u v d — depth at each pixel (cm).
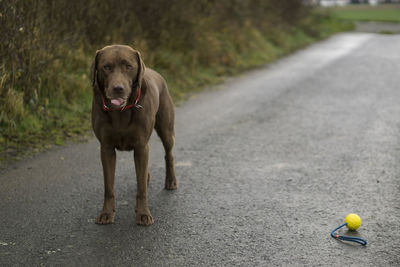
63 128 626
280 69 1284
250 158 545
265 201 419
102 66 336
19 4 620
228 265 311
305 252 328
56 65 707
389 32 2745
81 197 421
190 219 381
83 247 331
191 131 661
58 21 727
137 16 970
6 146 542
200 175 486
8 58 615
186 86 969
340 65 1359
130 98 345
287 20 2077
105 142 360
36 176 466
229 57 1252
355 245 338
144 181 371
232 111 790
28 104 632
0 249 325
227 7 1434
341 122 713
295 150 576
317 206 408
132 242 341
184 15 1100
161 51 992
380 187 452
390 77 1135
